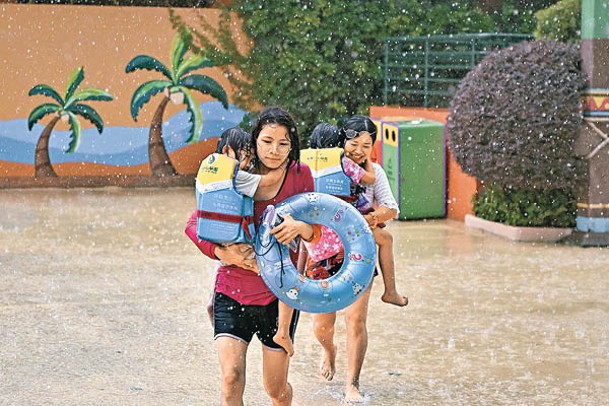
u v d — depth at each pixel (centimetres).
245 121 2392
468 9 2475
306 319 1133
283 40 2373
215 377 905
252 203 666
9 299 1219
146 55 2342
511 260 1488
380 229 871
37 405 823
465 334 1063
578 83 1584
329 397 859
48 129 2323
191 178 2395
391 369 938
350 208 682
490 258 1504
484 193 1783
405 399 851
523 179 1605
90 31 2317
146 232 1734
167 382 889
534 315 1147
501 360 967
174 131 2373
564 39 1758
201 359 962
